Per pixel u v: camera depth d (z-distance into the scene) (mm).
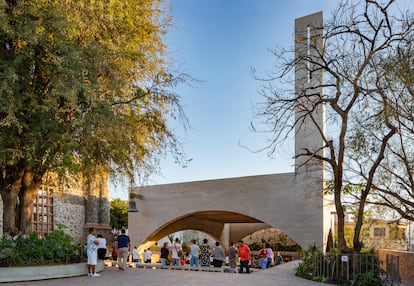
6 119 9773
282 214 21484
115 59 12102
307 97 14953
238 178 23266
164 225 25516
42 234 23750
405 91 13008
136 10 13094
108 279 11578
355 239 13242
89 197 27516
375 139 14703
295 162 20250
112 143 11828
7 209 12609
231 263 17469
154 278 11945
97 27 11836
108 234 27953
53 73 10875
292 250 34812
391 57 12844
